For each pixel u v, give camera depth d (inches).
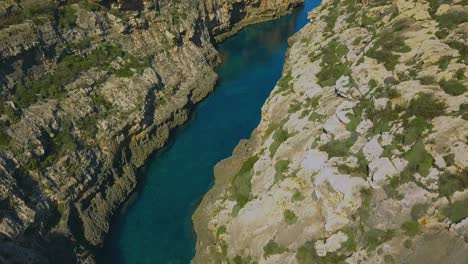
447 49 2036.2
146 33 3708.2
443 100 1790.1
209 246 2209.6
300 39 3821.4
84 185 2536.9
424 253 1541.6
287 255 1854.1
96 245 2365.9
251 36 4938.5
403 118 1834.4
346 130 2014.0
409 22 2404.0
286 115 2549.2
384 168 1729.8
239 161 2716.5
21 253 2031.3
